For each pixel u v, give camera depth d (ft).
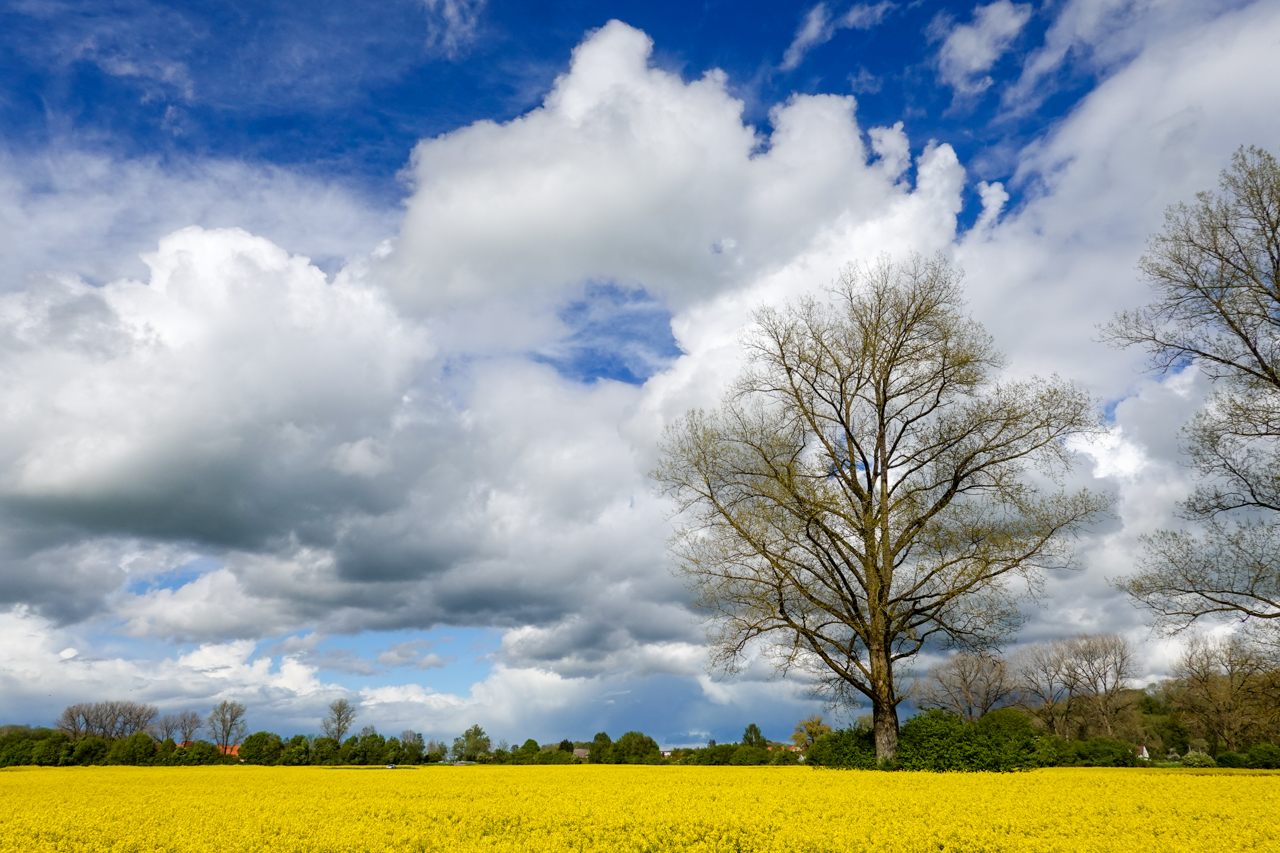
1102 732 230.48
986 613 72.79
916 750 76.64
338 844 36.60
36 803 58.29
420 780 89.15
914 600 75.77
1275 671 72.08
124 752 164.96
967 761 75.61
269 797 62.95
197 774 113.39
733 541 78.69
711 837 36.86
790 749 155.12
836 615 77.46
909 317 84.17
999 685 220.84
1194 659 166.09
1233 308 73.46
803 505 78.28
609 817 44.60
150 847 36.81
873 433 84.69
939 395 82.33
